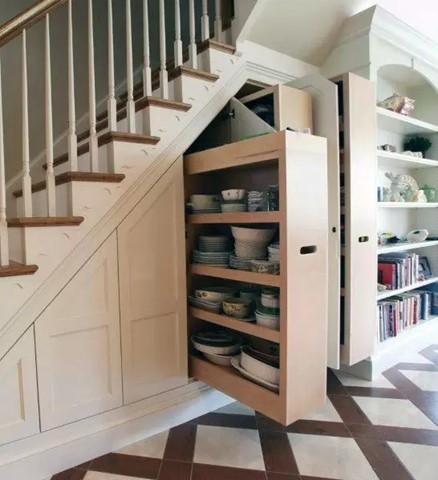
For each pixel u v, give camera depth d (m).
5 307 1.46
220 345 1.97
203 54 2.09
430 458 1.64
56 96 2.79
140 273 1.82
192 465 1.62
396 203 2.66
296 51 2.46
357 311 2.23
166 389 1.94
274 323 1.63
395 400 2.16
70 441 1.62
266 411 1.64
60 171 2.29
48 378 1.57
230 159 1.74
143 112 1.87
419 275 3.14
